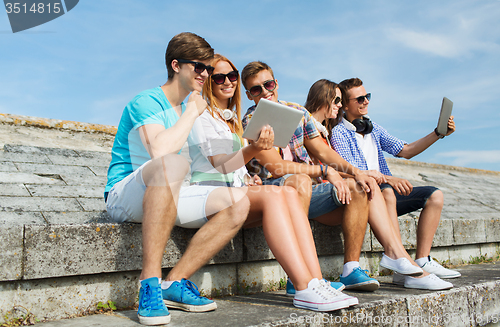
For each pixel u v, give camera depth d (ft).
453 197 20.27
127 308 6.59
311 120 9.52
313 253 6.52
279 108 6.74
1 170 9.99
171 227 5.81
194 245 6.32
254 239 8.24
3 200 8.27
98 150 14.58
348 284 8.08
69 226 5.96
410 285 8.52
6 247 5.42
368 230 10.75
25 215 7.80
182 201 6.68
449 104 11.86
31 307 5.68
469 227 14.28
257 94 9.77
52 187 9.75
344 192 8.08
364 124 11.55
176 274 6.32
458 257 14.07
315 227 9.48
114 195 6.43
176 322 5.44
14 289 5.57
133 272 6.74
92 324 5.41
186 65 6.89
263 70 9.80
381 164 12.39
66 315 5.96
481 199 21.48
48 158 11.83
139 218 6.40
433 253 13.25
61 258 5.84
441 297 7.89
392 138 12.69
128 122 6.74
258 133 6.96
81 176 11.12
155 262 5.59
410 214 15.37
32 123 14.21
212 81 8.22
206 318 5.65
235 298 7.52
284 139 7.29
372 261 11.05
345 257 8.38
